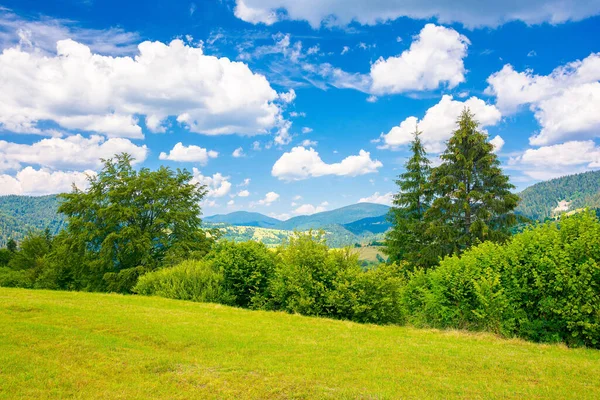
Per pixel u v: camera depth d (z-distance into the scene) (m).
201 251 31.38
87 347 7.68
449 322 12.13
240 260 17.70
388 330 11.27
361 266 14.98
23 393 5.51
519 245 11.10
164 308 13.29
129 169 34.34
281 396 5.79
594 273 9.52
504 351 8.70
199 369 6.88
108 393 5.68
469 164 25.02
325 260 14.54
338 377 6.69
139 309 12.48
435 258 24.84
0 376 6.04
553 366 7.48
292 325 11.41
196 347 8.36
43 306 11.34
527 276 10.62
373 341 9.59
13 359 6.75
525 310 10.68
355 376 6.79
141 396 5.63
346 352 8.38
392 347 8.92
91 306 12.45
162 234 31.92
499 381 6.65
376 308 13.65
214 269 18.09
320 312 13.88
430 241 25.91
